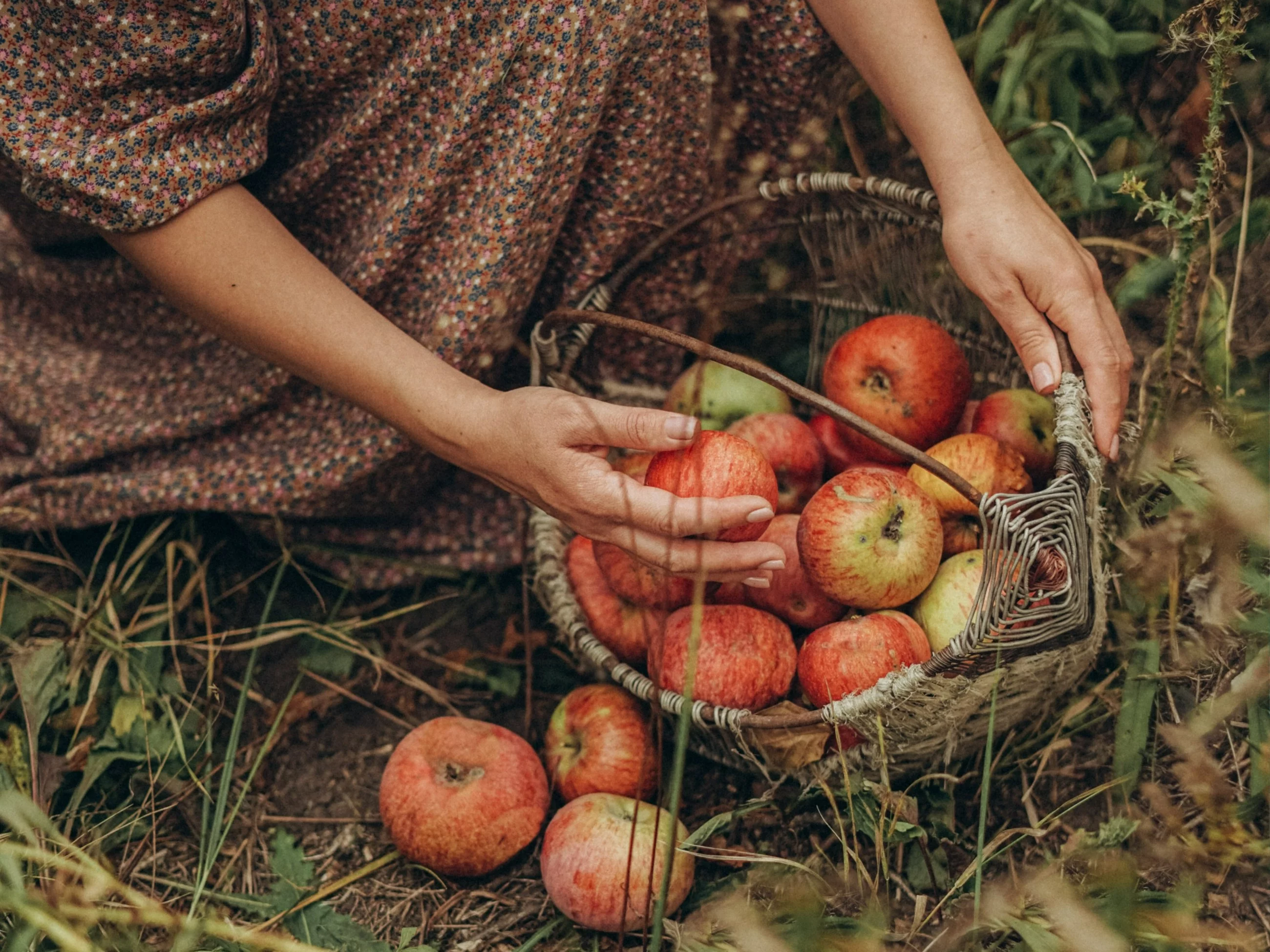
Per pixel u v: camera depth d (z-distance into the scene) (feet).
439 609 6.09
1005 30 5.50
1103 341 4.17
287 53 4.64
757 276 6.36
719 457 4.21
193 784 5.02
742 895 4.34
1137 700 4.62
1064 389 4.17
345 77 4.75
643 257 5.40
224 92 4.16
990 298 4.43
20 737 4.95
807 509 4.50
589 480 3.93
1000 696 4.23
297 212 5.18
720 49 5.26
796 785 4.58
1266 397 5.20
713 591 4.68
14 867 2.96
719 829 4.63
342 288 4.39
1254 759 4.28
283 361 4.39
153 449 5.69
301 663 5.70
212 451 5.62
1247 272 5.52
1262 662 4.16
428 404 4.25
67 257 5.69
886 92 4.70
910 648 4.35
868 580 4.35
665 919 4.31
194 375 5.65
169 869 4.82
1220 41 4.21
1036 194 4.55
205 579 5.97
